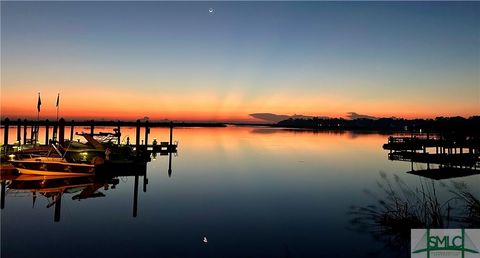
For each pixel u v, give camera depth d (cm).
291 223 1394
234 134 12225
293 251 1083
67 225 1384
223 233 1271
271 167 3272
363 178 2600
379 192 2017
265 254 1065
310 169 3131
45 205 1714
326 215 1504
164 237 1233
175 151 4509
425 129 3575
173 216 1516
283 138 9388
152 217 1498
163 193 2027
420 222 1130
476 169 2828
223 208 1658
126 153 3134
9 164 2419
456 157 3019
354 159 4025
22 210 1614
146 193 2027
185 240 1199
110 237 1233
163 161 3697
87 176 2423
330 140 8444
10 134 7012
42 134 7394
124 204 1742
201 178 2606
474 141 3134
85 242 1183
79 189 2133
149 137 8100
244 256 1051
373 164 3525
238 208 1656
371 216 1416
